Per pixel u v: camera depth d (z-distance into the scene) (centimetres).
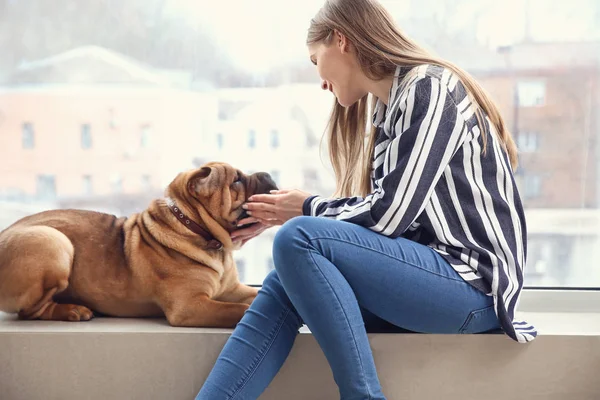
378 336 149
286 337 140
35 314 164
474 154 137
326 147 195
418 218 137
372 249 132
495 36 187
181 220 165
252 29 192
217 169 166
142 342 153
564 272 193
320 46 152
